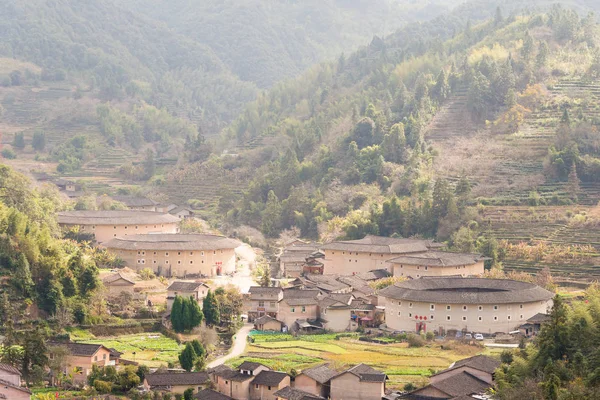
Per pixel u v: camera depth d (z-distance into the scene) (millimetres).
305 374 193250
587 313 187750
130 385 194500
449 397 177750
